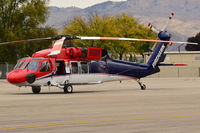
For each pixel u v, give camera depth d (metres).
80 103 30.52
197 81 81.94
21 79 42.28
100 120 20.22
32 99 35.03
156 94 41.09
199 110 25.00
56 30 112.62
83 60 46.34
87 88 56.81
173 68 117.88
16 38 105.69
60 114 23.08
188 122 19.27
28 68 43.12
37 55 44.12
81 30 123.19
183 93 42.62
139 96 38.09
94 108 26.55
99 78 47.84
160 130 16.88
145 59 112.56
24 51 108.00
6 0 109.31
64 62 44.91
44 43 110.31
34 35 109.12
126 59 138.00
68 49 45.22
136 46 149.25
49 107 27.41
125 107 27.12
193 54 118.06
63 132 16.45
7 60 108.50
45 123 19.20
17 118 21.27
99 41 120.19
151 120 20.09
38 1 112.12
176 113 23.31
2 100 33.94
